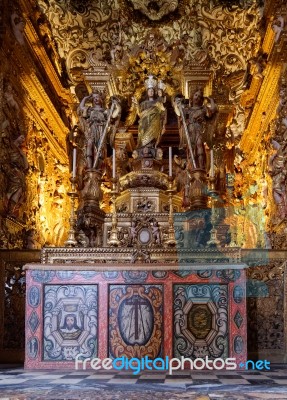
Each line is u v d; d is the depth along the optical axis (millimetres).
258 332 8836
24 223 10453
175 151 14281
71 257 8266
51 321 7543
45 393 5266
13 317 8953
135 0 13609
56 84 13328
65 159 14094
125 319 7520
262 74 11883
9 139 9797
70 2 13414
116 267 7617
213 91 12906
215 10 13547
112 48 12266
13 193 9680
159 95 11234
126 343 7465
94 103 10586
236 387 5656
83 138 11203
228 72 13938
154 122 10984
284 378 6441
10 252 9062
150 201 10438
